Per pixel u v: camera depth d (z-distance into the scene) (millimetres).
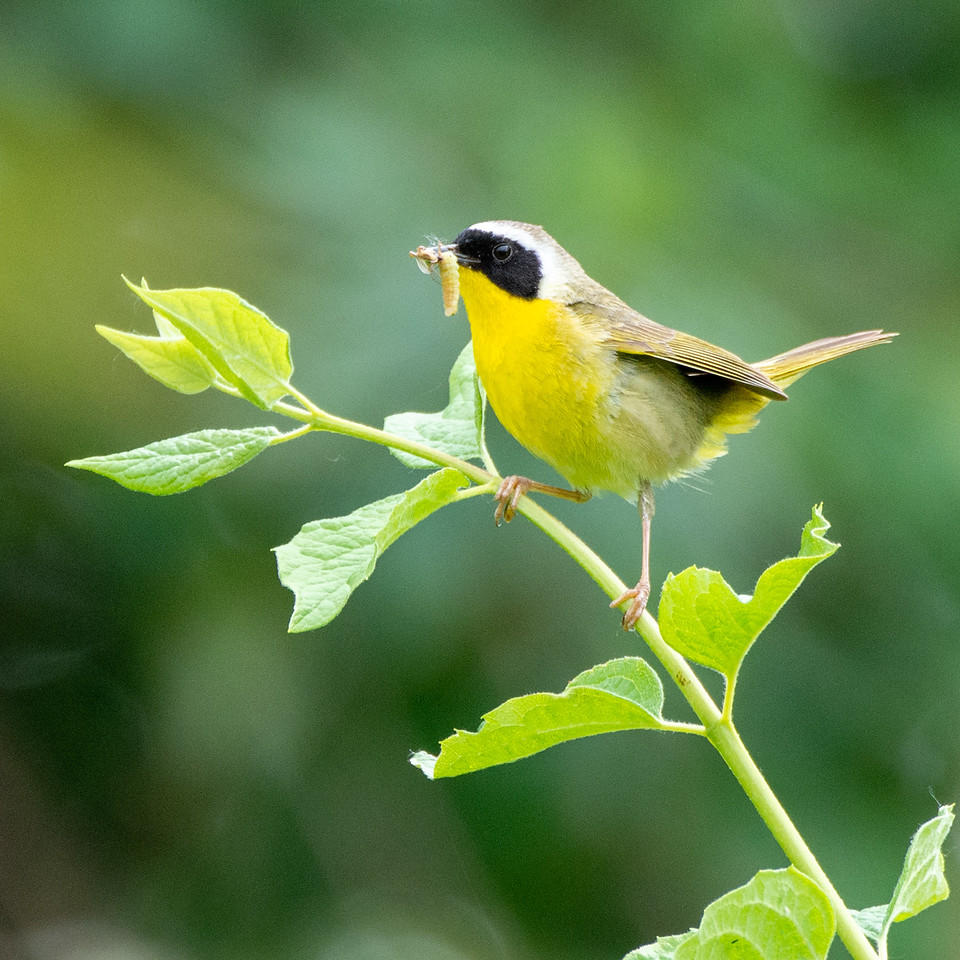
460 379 4770
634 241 11195
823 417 10500
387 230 11008
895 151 12875
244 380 3959
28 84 11812
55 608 11695
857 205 12398
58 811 11547
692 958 3016
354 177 11250
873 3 13250
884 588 10344
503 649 10031
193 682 10812
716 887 9898
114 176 12141
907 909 3352
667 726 3525
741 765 3494
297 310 10594
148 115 12102
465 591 9781
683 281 11055
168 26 11844
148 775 11391
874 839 9859
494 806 10352
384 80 12008
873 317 11742
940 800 10039
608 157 11594
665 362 7688
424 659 10008
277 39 12273
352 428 4043
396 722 10508
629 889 10234
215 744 10898
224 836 11219
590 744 10297
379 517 3975
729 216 12000
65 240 12047
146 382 11914
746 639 3428
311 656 10562
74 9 11805
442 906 10797
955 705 10172
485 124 11711
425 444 4656
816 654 10344
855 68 13281
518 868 10484
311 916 10992
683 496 9656
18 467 11820
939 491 10422
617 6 12883
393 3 12414
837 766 10086
